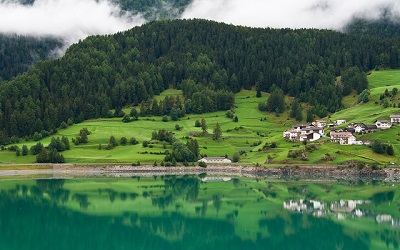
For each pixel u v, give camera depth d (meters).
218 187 173.88
